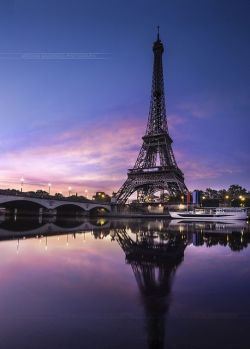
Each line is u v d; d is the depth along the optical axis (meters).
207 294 17.06
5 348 10.54
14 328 12.20
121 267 24.47
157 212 193.25
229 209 154.00
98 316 13.55
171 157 194.25
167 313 14.01
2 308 14.50
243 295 16.89
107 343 10.99
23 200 140.00
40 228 71.25
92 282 19.42
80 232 60.66
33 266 24.39
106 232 61.41
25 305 14.90
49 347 10.62
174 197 195.50
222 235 55.97
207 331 12.05
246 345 10.88
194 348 10.68
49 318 13.26
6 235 50.94
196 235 55.59
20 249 33.91
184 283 19.47
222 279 20.64
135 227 81.00
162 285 18.94
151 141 192.38
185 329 12.25
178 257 30.00
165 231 66.00
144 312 14.11
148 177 186.50
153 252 33.25
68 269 23.31
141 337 11.51
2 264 25.08
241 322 12.95
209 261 27.91
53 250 33.56
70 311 14.15
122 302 15.51
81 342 11.05
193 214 154.50
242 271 23.44
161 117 195.38
